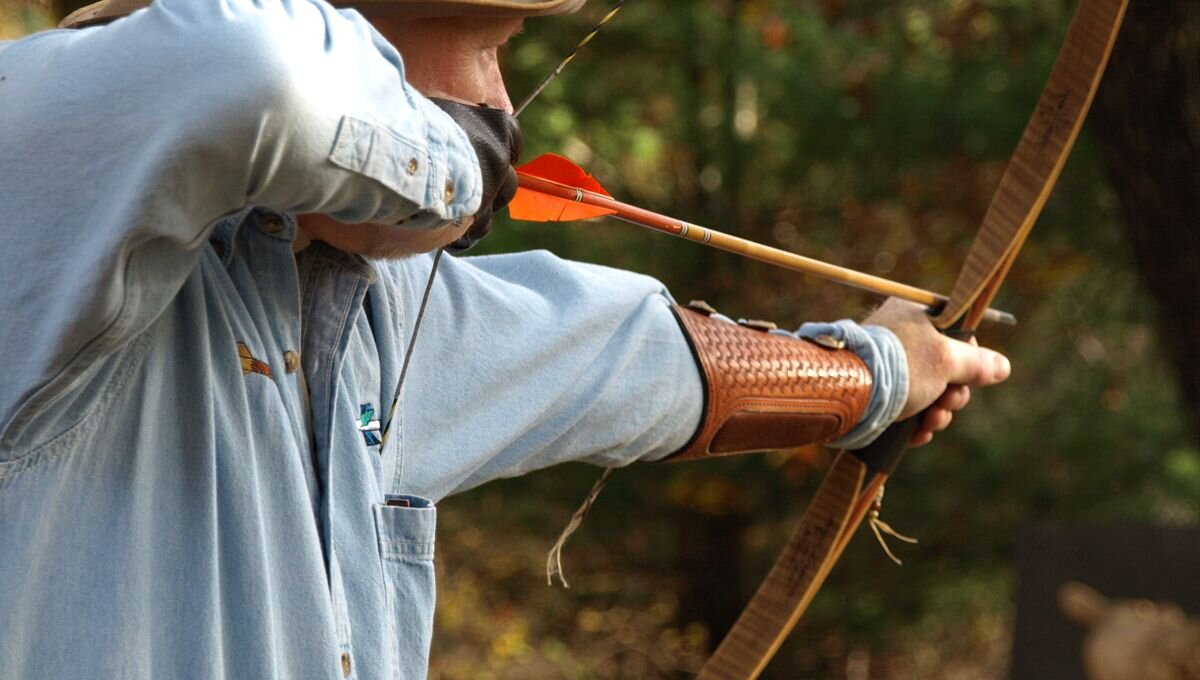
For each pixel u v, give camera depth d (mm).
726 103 11633
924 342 3787
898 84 10680
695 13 11484
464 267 3057
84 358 1962
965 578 12344
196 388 2193
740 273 11734
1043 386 13109
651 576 13016
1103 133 6887
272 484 2299
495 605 14305
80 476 2057
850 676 14594
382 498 2594
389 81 2066
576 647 15883
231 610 2193
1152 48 6449
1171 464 11797
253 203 2004
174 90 1862
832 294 12547
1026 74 10312
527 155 10867
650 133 12352
